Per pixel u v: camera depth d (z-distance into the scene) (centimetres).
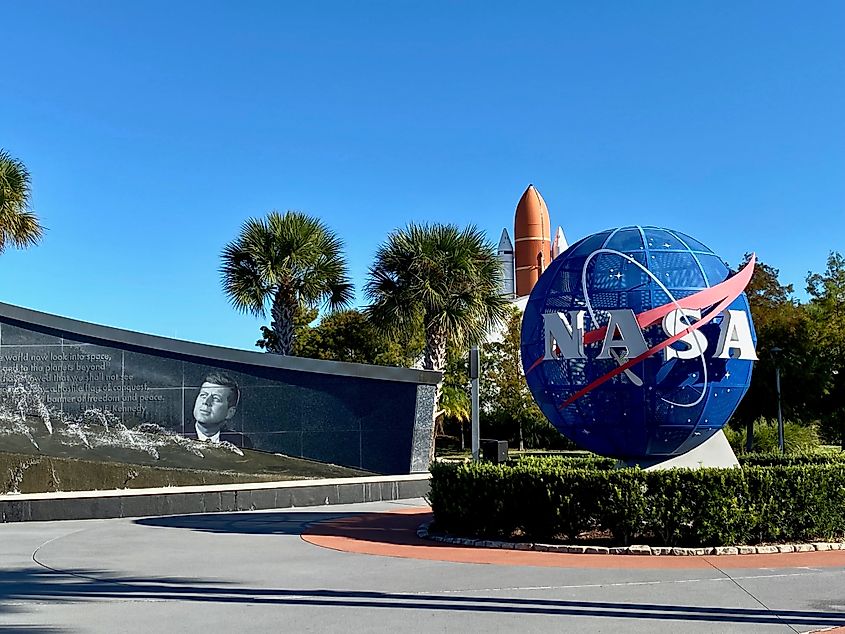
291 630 777
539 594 934
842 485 1306
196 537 1480
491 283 3117
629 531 1251
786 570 1080
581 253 1427
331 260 3256
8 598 941
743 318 1369
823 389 3653
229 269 3189
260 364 2341
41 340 2328
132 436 2297
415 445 2331
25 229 2711
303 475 2314
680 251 1392
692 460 1452
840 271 5128
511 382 4634
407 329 3103
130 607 889
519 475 1334
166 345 2331
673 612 837
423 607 872
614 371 1319
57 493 1941
